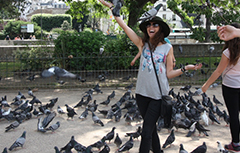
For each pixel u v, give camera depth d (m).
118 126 6.57
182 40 28.09
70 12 17.61
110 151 5.12
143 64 3.80
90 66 12.24
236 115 4.68
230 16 14.07
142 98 3.87
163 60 3.73
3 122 6.98
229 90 4.57
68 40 12.81
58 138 5.77
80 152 4.78
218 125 6.63
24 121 6.98
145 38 3.87
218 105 8.50
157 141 4.15
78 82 11.70
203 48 16.86
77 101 9.03
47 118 6.32
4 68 14.37
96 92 10.41
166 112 3.72
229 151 4.92
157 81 3.72
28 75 11.82
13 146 5.01
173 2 18.25
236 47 4.27
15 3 15.38
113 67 12.99
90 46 12.45
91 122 6.90
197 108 7.58
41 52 12.96
